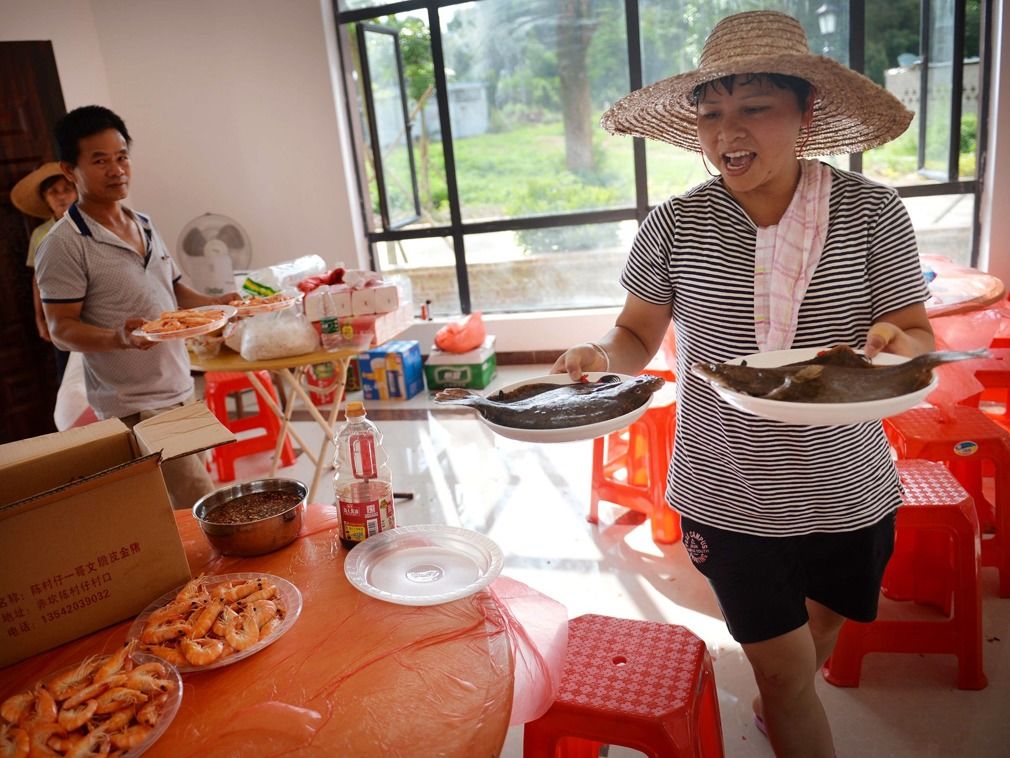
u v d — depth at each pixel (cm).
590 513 299
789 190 132
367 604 119
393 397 479
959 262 457
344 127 522
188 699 101
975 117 434
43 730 93
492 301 541
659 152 488
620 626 153
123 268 238
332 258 538
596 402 121
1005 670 202
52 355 451
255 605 117
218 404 380
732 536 139
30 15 477
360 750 91
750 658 142
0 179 426
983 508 250
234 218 541
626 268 150
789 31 126
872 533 138
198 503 146
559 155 504
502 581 135
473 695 98
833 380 107
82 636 117
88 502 116
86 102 512
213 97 521
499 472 354
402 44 507
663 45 472
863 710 192
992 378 295
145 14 512
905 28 431
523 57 491
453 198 524
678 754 125
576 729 130
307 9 496
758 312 132
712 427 140
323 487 359
